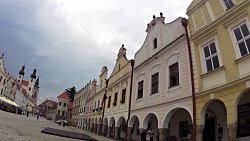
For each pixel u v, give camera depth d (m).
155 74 18.11
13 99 82.81
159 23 19.25
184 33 14.78
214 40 12.01
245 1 10.20
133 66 23.00
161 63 17.25
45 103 140.50
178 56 15.11
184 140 15.69
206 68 12.36
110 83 30.88
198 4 13.71
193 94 12.57
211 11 12.66
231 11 10.93
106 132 29.61
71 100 94.75
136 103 20.47
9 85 75.00
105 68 36.22
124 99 23.94
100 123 32.34
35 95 159.50
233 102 9.95
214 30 11.95
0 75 63.50
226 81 10.62
